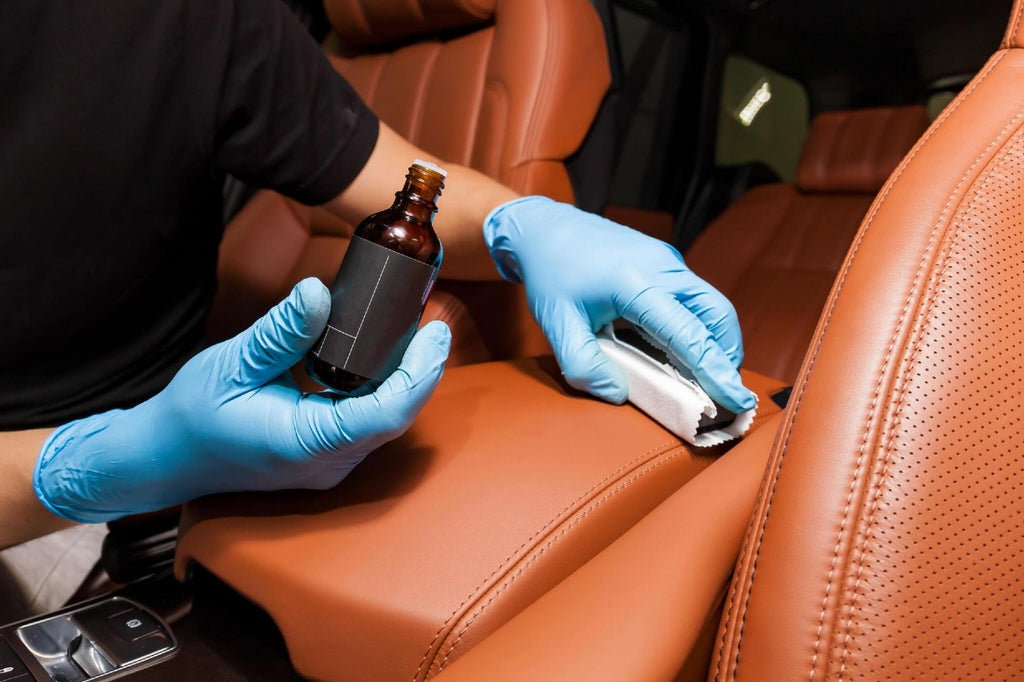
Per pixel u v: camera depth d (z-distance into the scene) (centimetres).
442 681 39
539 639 41
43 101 69
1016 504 40
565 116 119
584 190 130
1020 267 43
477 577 55
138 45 72
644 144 234
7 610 101
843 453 40
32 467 73
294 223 158
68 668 58
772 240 207
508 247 93
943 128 48
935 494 39
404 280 52
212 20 76
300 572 56
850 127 201
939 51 196
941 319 42
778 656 38
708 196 247
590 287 80
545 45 117
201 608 64
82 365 81
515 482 62
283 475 59
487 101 124
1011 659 39
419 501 61
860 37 205
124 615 63
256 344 54
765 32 217
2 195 69
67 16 69
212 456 59
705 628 45
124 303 80
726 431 74
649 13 212
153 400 63
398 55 151
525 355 120
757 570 41
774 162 240
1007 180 45
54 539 108
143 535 93
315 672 54
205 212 88
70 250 73
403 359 56
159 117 74
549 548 57
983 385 41
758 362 178
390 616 53
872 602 38
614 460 66
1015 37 50
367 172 91
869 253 45
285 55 83
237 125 82
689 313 74
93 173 72
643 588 44
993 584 39
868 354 42
